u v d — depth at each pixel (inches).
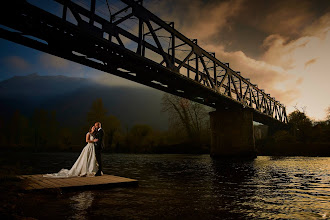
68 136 2731.3
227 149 1232.2
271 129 2527.1
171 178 374.6
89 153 311.6
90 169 307.1
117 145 2196.1
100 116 2245.3
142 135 2209.6
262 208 179.9
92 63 592.4
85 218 143.1
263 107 1761.8
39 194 208.5
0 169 413.7
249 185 303.1
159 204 187.5
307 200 211.8
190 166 649.0
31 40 463.5
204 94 1034.1
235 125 1239.5
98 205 178.2
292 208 181.2
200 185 299.7
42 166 623.5
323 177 396.5
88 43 518.3
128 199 203.2
